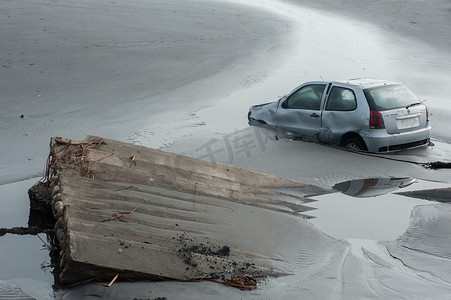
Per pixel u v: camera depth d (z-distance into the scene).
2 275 5.38
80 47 23.17
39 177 8.94
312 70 20.23
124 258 5.03
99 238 5.17
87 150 7.55
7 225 6.91
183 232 5.94
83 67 19.70
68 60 20.62
